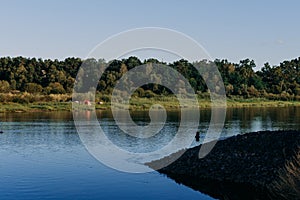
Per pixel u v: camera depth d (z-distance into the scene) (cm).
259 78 13662
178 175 2741
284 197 2092
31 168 3005
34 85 10669
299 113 8256
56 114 8100
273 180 2348
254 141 2991
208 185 2503
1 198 2259
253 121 6344
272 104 11512
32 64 12750
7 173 2834
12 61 13112
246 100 11769
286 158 2547
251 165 2628
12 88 10969
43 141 4350
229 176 2578
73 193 2348
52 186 2489
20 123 6309
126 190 2405
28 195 2316
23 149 3853
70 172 2856
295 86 13512
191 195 2316
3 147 3969
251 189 2362
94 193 2356
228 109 9694
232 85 12381
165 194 2341
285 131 3112
